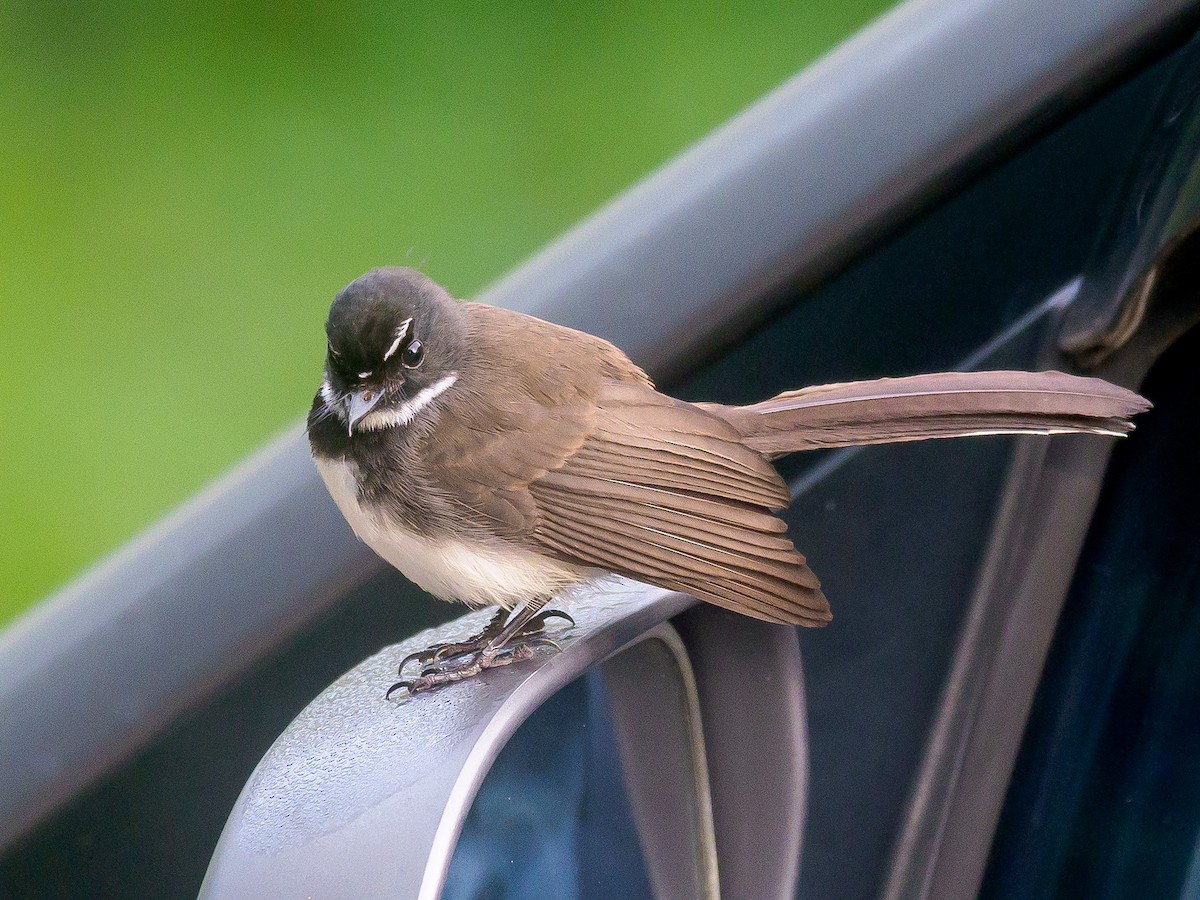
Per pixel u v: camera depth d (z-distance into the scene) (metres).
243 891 4.34
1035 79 6.25
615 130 17.47
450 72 18.31
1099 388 6.21
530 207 16.83
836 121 6.47
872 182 6.30
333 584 6.76
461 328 7.82
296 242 16.66
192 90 18.28
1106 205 6.45
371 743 4.83
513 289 7.41
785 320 6.68
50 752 6.46
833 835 6.59
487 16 18.62
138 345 15.80
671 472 7.00
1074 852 6.25
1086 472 6.41
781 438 6.79
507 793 5.36
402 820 4.42
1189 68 6.22
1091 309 6.46
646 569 7.18
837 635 6.79
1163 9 6.21
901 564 6.78
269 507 6.80
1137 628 6.32
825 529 7.00
